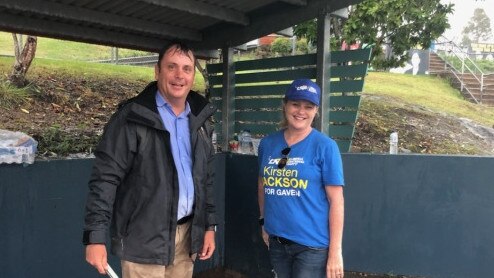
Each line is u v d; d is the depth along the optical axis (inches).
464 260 166.9
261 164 110.8
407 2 235.9
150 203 85.9
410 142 266.8
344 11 163.8
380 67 263.3
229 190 190.5
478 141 294.5
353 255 178.2
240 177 185.9
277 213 105.0
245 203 184.5
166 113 91.2
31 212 135.0
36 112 233.1
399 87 438.3
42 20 167.8
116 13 171.2
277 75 183.8
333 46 248.5
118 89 297.3
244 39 188.1
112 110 260.8
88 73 317.7
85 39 181.9
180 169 90.5
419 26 248.1
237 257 189.5
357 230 176.9
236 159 187.0
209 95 211.3
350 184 174.9
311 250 101.9
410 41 252.1
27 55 253.0
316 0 163.8
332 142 100.9
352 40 239.9
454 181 166.2
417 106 349.4
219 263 193.0
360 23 235.9
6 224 129.9
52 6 152.1
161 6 153.7
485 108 404.2
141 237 86.3
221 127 202.2
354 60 162.4
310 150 101.3
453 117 333.4
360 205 175.8
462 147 271.4
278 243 107.7
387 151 245.4
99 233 82.1
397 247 174.4
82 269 147.3
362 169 173.9
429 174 169.0
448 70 550.3
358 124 281.0
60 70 308.2
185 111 94.2
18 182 131.9
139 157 85.4
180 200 90.8
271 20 177.2
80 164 145.5
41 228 137.3
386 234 175.0
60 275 142.2
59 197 141.0
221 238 192.7
